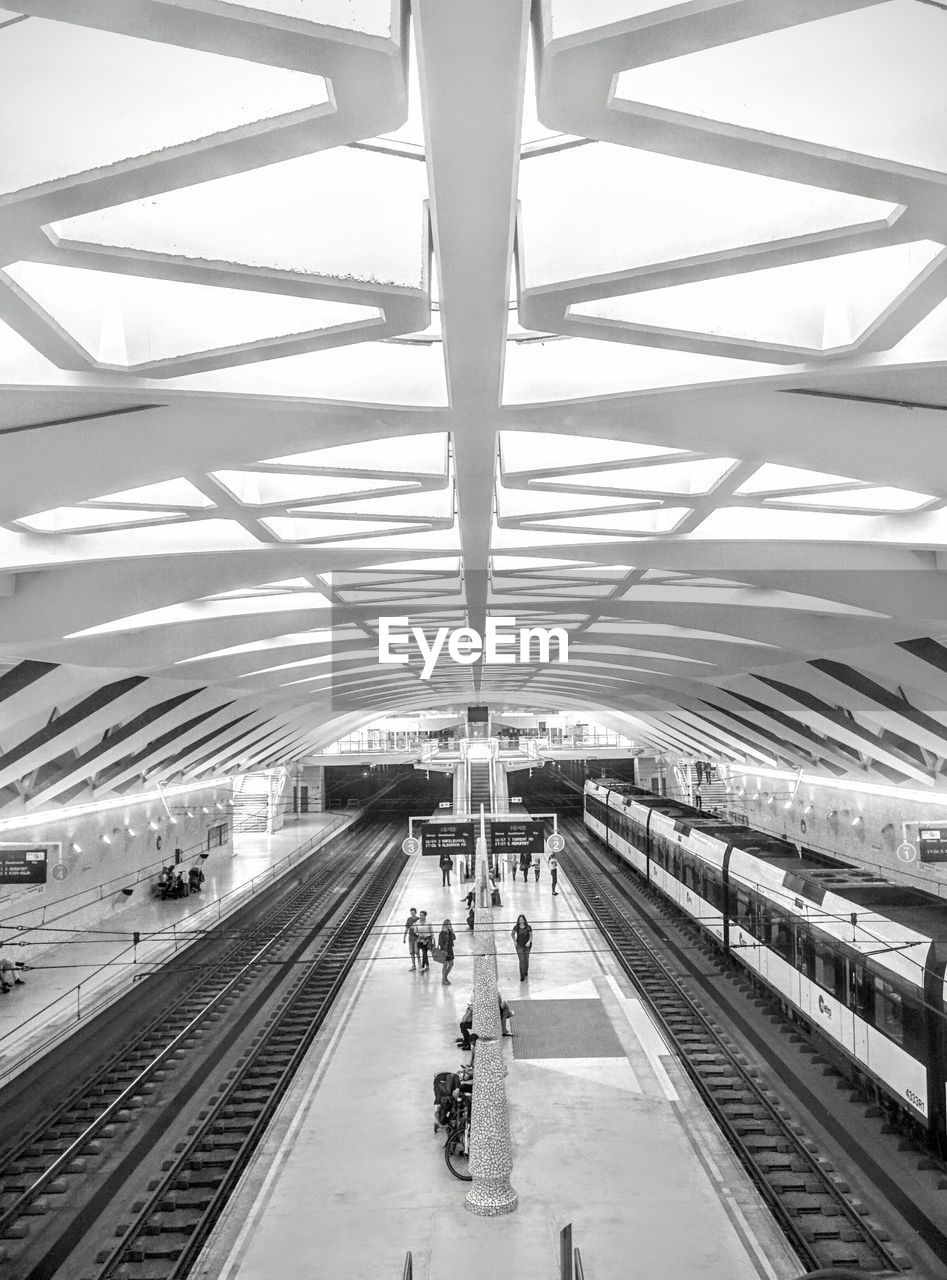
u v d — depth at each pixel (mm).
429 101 4840
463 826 18500
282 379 8453
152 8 4051
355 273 6297
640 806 43875
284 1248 13086
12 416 8570
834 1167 14992
